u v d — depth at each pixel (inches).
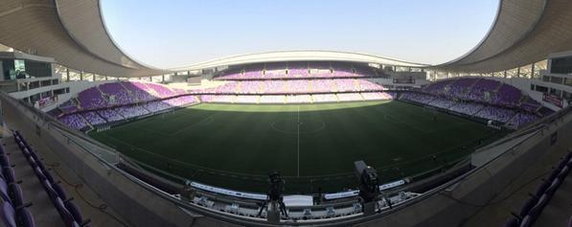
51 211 299.7
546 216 277.4
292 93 3225.9
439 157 1200.8
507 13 1435.8
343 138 1528.1
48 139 543.5
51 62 1680.6
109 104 2236.7
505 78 2190.0
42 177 338.3
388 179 1012.5
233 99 3137.3
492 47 1888.5
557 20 1278.3
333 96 3166.8
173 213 261.7
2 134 585.9
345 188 948.0
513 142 669.9
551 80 1552.7
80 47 1736.0
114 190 312.5
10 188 288.7
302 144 1437.0
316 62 3905.0
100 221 293.7
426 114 2180.1
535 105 1722.4
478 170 336.8
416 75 3262.8
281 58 3848.4
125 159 1099.9
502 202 310.7
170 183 885.2
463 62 2391.7
